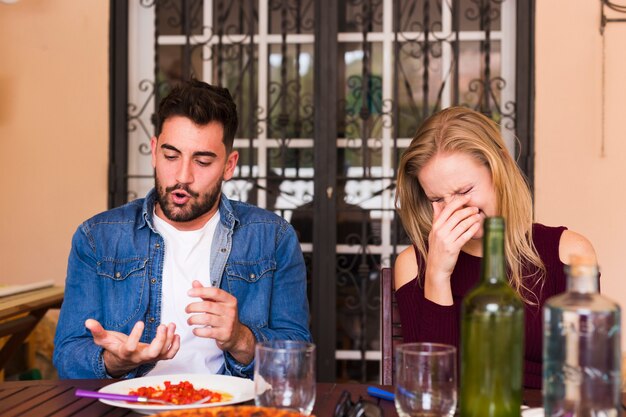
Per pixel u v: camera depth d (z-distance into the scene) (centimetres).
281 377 113
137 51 370
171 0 369
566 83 348
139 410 129
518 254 180
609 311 102
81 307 194
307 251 365
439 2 361
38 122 366
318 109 360
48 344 331
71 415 130
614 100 346
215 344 193
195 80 195
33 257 367
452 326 162
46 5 365
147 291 195
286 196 366
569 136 347
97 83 365
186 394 135
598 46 346
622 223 346
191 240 200
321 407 134
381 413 124
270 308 204
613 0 346
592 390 102
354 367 363
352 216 363
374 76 364
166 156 189
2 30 366
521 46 352
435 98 362
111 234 198
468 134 171
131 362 167
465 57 361
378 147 364
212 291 158
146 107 370
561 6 348
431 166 171
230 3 369
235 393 142
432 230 165
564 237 187
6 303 247
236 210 210
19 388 149
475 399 108
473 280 184
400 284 185
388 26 363
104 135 365
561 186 347
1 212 367
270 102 368
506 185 171
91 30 365
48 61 366
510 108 358
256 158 367
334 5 359
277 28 367
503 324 107
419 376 109
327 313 359
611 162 346
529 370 173
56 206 366
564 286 182
